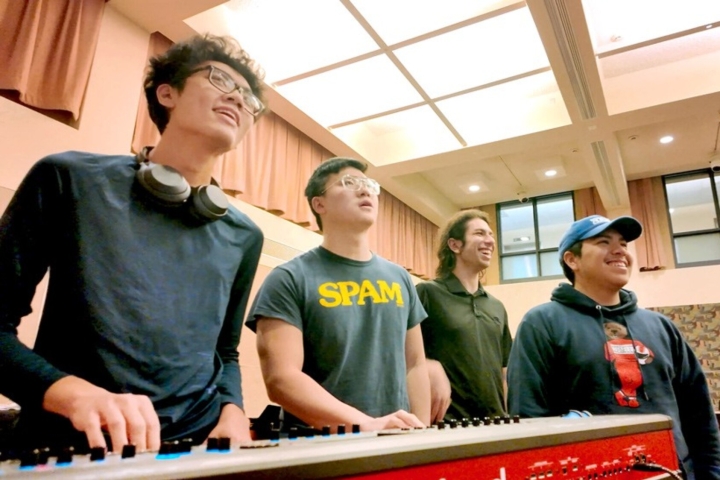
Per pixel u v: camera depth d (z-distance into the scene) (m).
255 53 3.34
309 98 3.88
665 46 3.67
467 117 4.41
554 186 6.03
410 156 4.65
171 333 0.79
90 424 0.54
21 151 2.20
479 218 1.97
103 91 2.59
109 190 0.82
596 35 3.34
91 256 0.76
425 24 3.10
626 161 5.43
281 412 1.26
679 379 1.40
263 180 3.65
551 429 0.64
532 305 5.88
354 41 3.27
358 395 1.11
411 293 1.38
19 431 0.69
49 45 2.38
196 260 0.87
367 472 0.40
